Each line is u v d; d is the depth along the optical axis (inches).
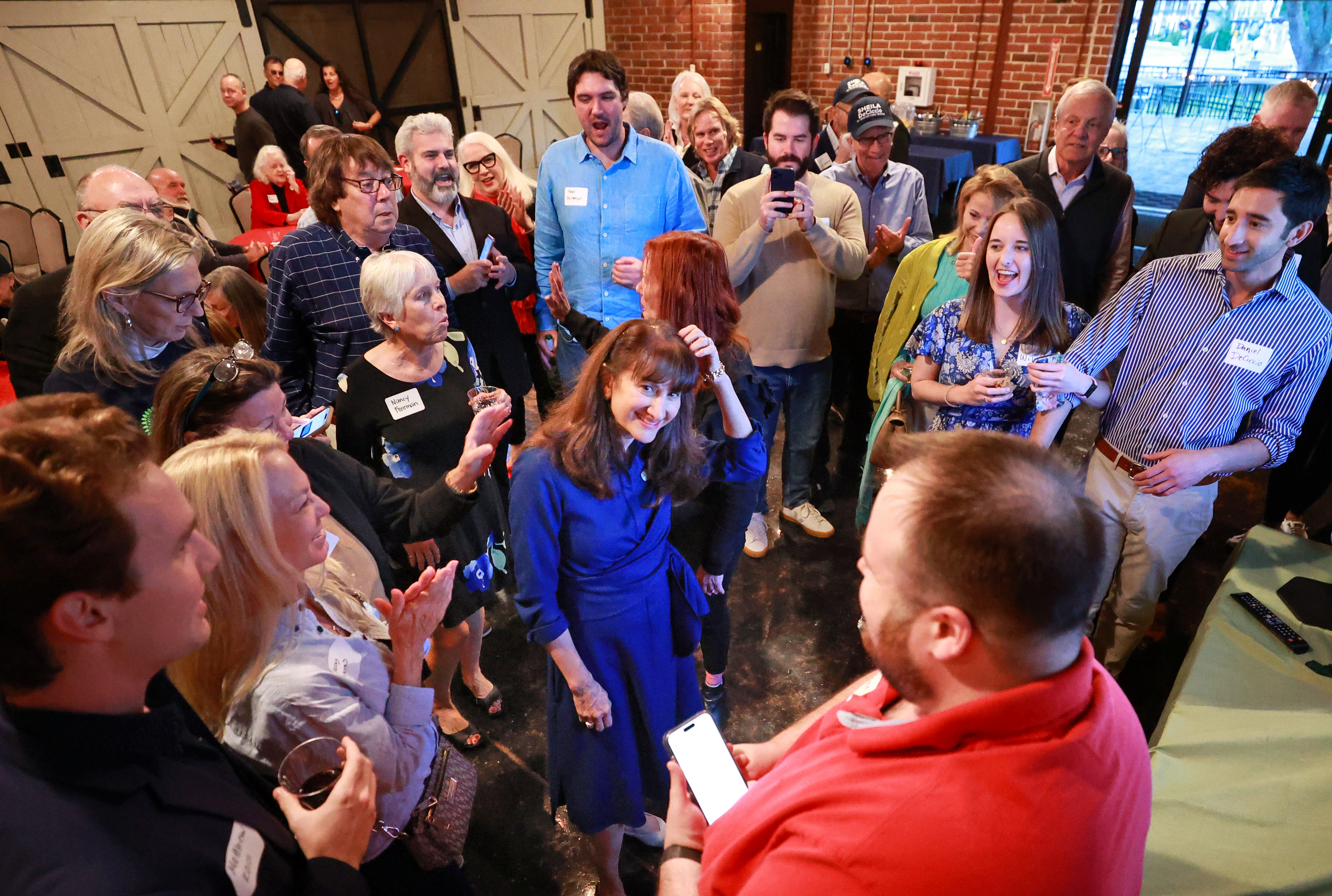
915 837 20.3
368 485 62.2
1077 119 106.0
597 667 57.3
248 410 50.4
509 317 109.0
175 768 28.4
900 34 239.5
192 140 227.0
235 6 223.9
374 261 70.9
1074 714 21.1
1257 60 207.6
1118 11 203.0
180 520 26.6
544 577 53.3
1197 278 70.3
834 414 155.9
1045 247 76.7
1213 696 57.5
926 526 21.0
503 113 293.1
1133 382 75.9
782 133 101.6
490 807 78.0
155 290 65.1
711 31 260.8
